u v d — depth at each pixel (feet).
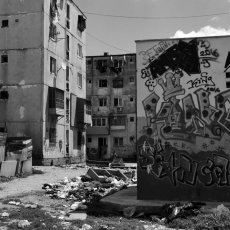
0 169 71.10
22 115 102.12
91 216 36.27
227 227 30.50
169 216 33.78
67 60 119.96
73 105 122.93
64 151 114.93
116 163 100.37
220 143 39.19
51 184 59.00
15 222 32.91
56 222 33.14
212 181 39.14
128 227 31.30
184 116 40.06
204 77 39.86
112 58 184.34
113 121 182.60
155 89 40.86
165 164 40.06
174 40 40.83
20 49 103.81
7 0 105.70
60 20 114.83
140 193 40.19
